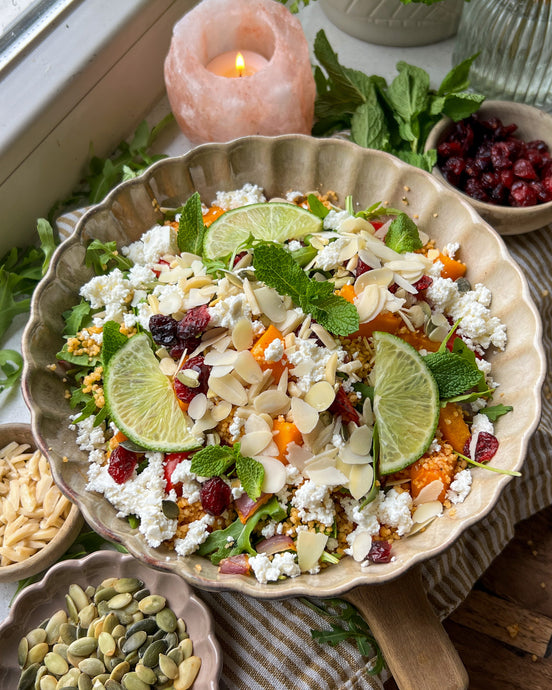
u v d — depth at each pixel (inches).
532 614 20.5
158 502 16.5
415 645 16.7
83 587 18.5
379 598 16.9
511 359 17.9
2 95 20.3
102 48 21.1
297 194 19.9
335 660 18.0
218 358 16.8
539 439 20.3
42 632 18.1
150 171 19.1
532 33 21.6
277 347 16.7
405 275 17.9
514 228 20.8
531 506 20.7
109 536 15.9
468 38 22.7
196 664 17.6
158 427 16.8
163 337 17.0
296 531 16.5
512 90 23.1
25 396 17.0
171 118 23.1
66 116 21.3
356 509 16.4
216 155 19.3
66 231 21.2
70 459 17.1
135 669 17.7
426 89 21.6
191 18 21.1
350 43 24.5
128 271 19.0
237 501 16.6
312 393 16.7
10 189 20.9
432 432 16.8
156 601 18.1
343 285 17.9
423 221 19.3
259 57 22.3
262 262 16.9
